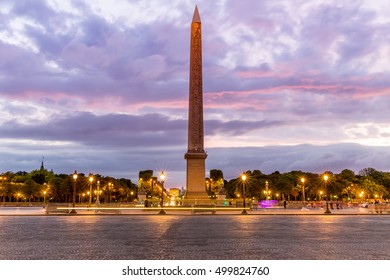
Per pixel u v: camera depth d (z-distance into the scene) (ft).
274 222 113.70
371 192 503.20
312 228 88.58
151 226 95.86
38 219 135.33
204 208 175.01
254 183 496.23
